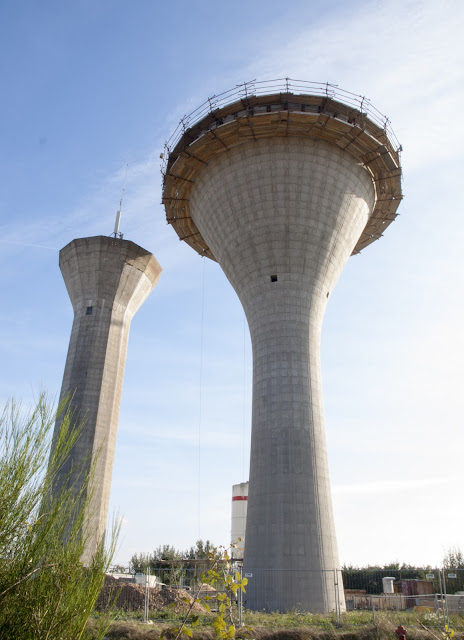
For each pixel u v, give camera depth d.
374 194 35.25
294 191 31.56
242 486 50.56
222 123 33.31
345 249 33.19
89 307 47.44
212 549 7.78
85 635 5.62
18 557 5.14
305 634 17.80
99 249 48.00
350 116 32.97
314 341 31.00
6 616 4.88
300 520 26.75
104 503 42.00
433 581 30.41
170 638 16.53
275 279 31.44
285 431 28.56
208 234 34.81
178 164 33.56
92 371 45.19
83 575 5.45
